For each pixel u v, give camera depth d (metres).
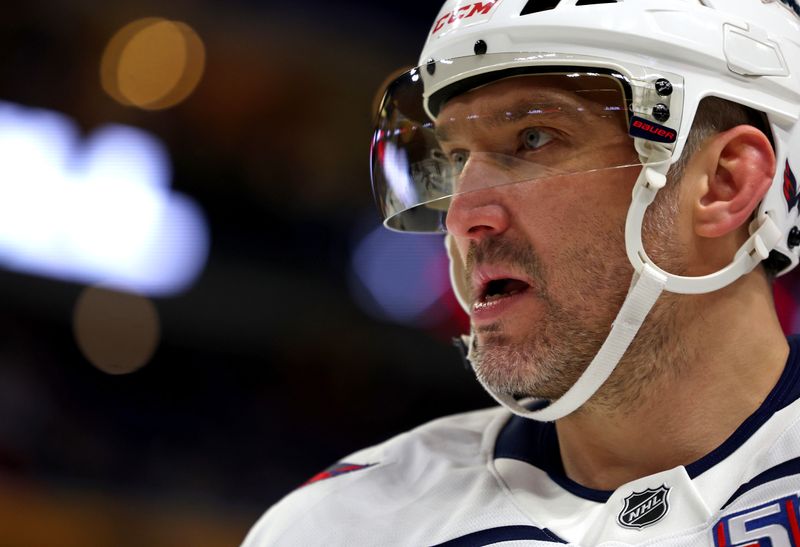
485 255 1.89
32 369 7.05
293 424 7.81
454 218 1.91
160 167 7.82
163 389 7.58
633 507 1.79
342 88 8.46
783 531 1.62
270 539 2.15
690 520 1.72
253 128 8.19
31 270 7.23
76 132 7.51
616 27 1.82
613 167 1.81
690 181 1.84
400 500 2.11
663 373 1.83
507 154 1.90
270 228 8.22
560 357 1.84
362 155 8.52
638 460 1.90
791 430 1.73
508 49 1.87
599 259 1.82
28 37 7.33
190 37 7.94
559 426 2.03
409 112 2.06
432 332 8.09
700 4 1.88
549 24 1.84
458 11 1.98
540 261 1.84
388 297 8.16
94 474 6.82
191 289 7.84
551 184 1.84
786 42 1.95
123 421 7.25
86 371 7.32
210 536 6.42
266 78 8.19
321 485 2.24
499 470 2.07
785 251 1.92
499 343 1.88
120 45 7.68
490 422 2.31
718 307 1.83
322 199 8.40
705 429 1.83
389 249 8.21
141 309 7.64
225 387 7.75
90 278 7.45
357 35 8.46
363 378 8.02
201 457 7.34
